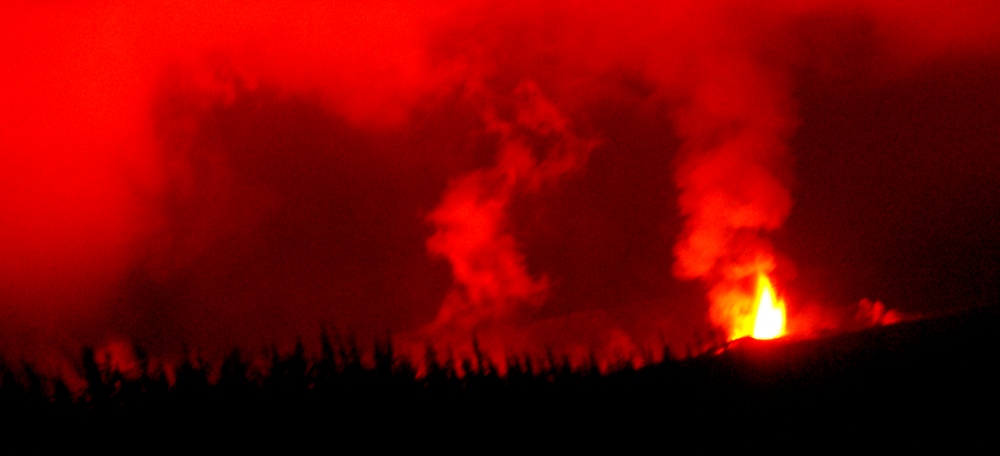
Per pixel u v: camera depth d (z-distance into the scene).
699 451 7.41
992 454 6.32
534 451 7.61
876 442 6.93
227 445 6.98
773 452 7.17
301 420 7.25
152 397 6.94
